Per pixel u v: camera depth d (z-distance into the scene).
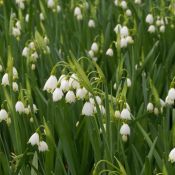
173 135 3.32
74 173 3.44
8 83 3.57
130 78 4.63
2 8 7.23
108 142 3.21
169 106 3.96
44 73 5.00
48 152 3.28
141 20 5.90
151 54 4.92
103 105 3.77
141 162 3.37
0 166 3.40
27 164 3.39
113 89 4.71
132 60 4.61
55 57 5.07
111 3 6.91
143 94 4.26
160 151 3.54
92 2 7.29
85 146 3.51
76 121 4.04
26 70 4.95
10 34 5.47
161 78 4.61
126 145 3.72
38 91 4.16
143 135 3.61
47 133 3.24
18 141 3.42
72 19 6.60
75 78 3.14
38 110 4.30
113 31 6.20
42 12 6.48
